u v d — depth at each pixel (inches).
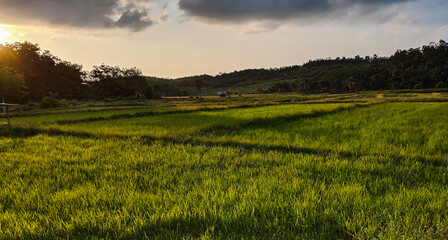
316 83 4106.8
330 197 151.6
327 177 191.0
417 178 187.0
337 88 3828.7
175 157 258.8
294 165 223.5
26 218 136.3
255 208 138.9
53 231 123.0
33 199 163.0
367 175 192.5
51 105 1457.9
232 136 394.6
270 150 289.9
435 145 293.0
